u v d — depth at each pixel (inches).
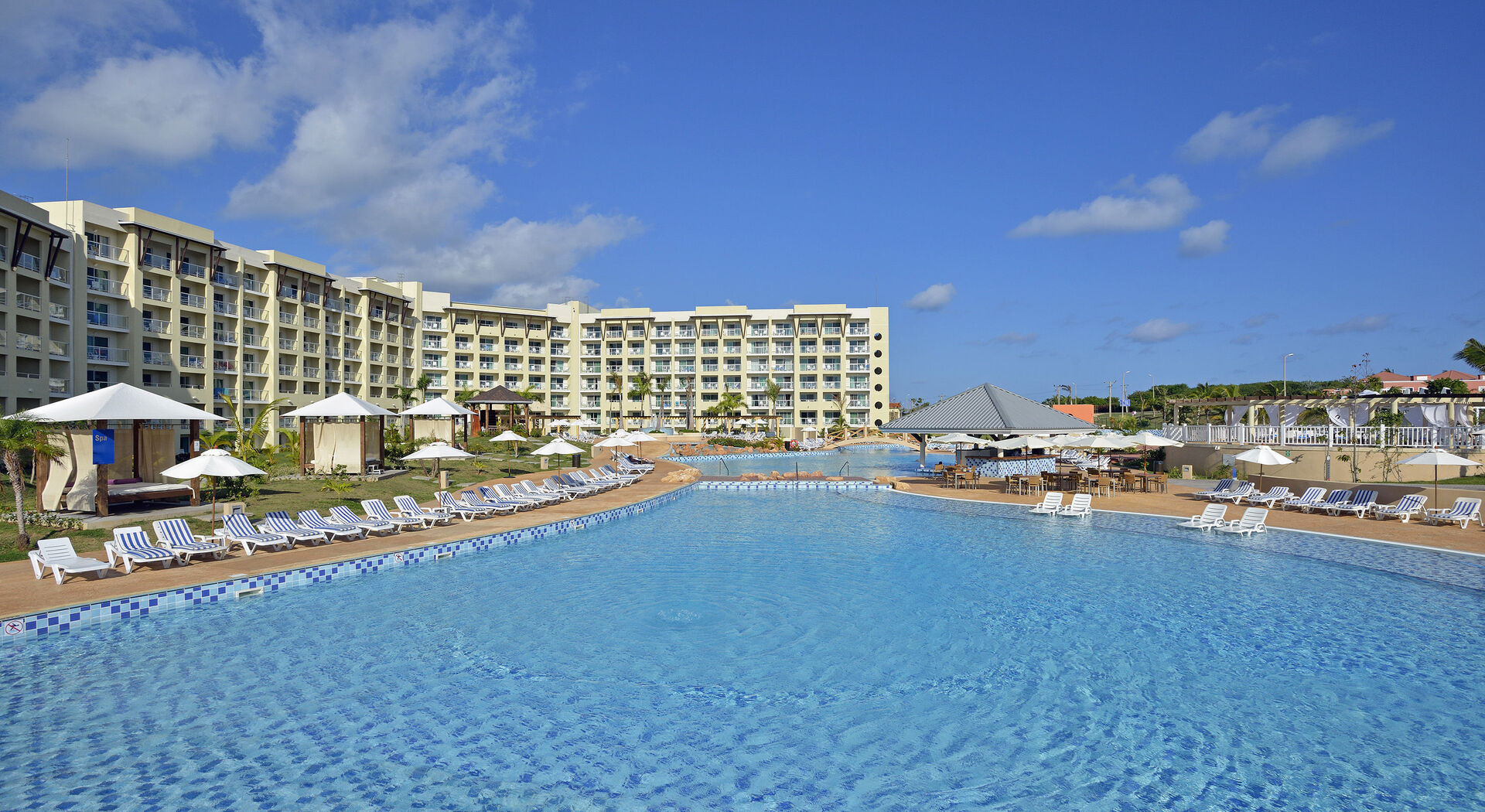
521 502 826.8
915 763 268.5
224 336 2095.2
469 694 329.4
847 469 1667.1
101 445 651.5
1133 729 295.3
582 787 251.6
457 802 242.2
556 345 3838.6
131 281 1814.7
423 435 1595.7
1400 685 337.4
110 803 240.7
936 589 517.0
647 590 514.3
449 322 3452.3
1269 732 292.7
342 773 260.5
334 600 485.7
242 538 560.4
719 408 3437.5
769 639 407.8
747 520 848.3
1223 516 729.6
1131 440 1165.1
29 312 1489.9
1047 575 555.2
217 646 393.1
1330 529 693.3
